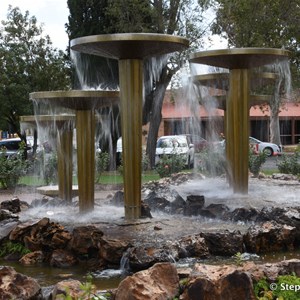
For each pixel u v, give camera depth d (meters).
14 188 16.50
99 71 22.39
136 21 23.11
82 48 8.39
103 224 7.92
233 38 23.22
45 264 6.98
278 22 22.83
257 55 9.70
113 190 15.71
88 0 23.81
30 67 26.50
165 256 6.36
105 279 6.11
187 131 32.72
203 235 7.02
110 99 8.76
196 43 22.58
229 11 22.59
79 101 8.60
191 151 20.11
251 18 22.45
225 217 8.32
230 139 10.43
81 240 6.84
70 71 26.69
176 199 9.18
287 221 7.70
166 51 8.54
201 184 12.39
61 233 7.16
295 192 10.68
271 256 7.00
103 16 23.97
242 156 10.24
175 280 4.75
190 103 15.98
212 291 4.44
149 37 7.88
